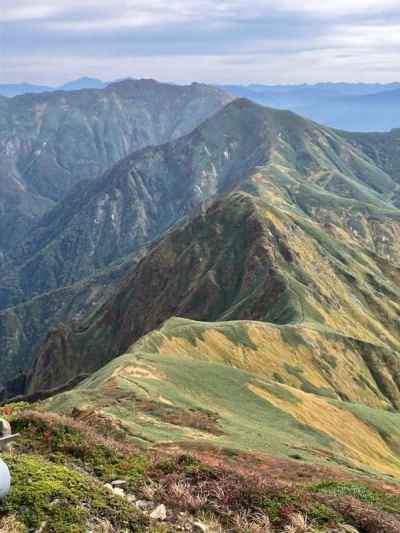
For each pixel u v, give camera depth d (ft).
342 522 57.16
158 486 57.41
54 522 44.75
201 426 154.51
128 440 117.08
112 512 48.49
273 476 103.50
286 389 250.37
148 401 168.96
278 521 54.39
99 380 206.90
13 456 54.39
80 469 60.54
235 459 112.88
